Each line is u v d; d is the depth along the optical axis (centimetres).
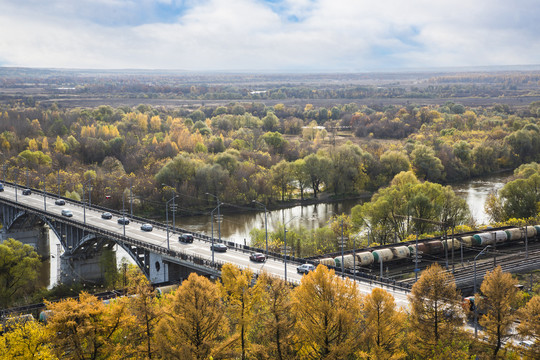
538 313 6353
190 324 6556
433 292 6606
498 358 6438
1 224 16900
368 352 6562
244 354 6738
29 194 17588
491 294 6656
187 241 11869
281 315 6675
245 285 6881
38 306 10425
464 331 6656
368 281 9112
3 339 6494
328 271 6700
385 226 14325
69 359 6184
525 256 12194
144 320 6756
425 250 12025
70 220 13900
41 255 15425
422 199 14212
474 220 15350
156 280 11238
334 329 6400
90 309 6269
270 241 12975
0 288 12000
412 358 6788
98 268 13888
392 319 6412
